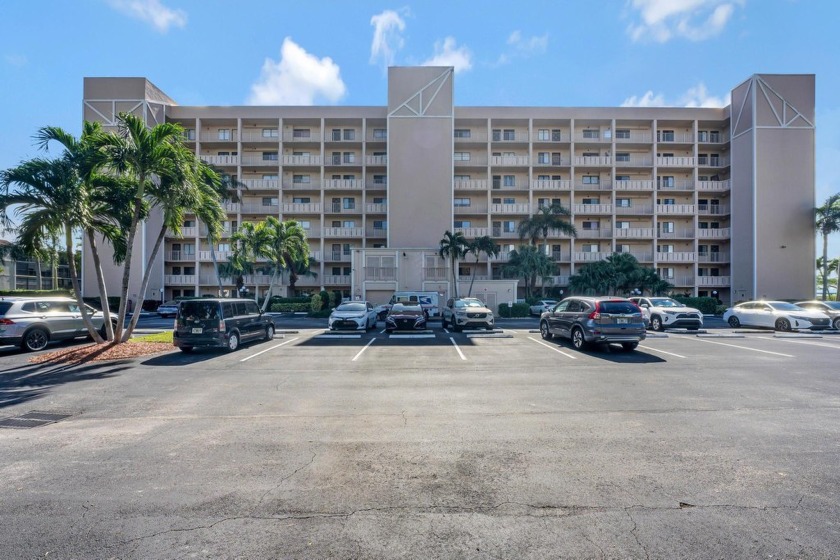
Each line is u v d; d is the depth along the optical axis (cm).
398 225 3975
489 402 714
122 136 1348
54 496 389
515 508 367
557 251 4434
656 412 653
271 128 4503
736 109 4294
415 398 742
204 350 1338
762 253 4031
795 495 389
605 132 4519
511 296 3406
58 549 309
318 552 306
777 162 4062
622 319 1255
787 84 4094
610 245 4438
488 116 4341
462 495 390
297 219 4456
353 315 1888
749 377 908
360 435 552
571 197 4334
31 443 528
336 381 884
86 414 655
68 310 1472
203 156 4278
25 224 1230
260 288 4344
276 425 596
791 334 1789
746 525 339
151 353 1275
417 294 2780
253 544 316
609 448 505
